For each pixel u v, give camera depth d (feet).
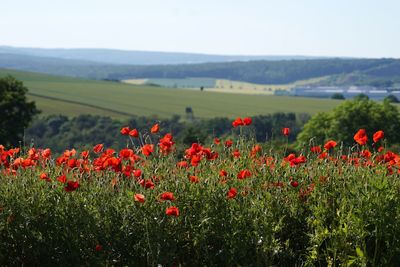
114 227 17.33
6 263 17.63
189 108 383.45
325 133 185.88
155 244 16.89
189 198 18.06
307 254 18.48
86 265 17.04
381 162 21.06
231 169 21.36
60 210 17.79
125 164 21.50
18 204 17.79
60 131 269.03
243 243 17.01
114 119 299.79
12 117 151.94
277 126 289.12
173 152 21.56
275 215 18.35
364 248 16.93
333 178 19.75
